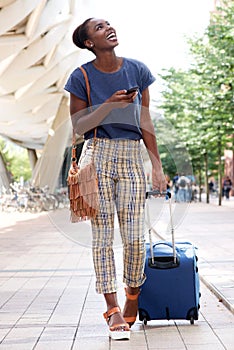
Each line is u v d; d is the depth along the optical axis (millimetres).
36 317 7230
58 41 31734
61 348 5789
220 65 32094
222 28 31703
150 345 5824
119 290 9008
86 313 7434
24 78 35188
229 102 33438
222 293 8242
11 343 6016
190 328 6480
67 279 10375
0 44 27953
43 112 50188
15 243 17906
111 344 5887
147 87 6371
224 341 5934
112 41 6109
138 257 6215
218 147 44031
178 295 6512
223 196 63781
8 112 44562
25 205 38500
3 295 8836
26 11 23719
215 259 12141
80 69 6207
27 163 100312
